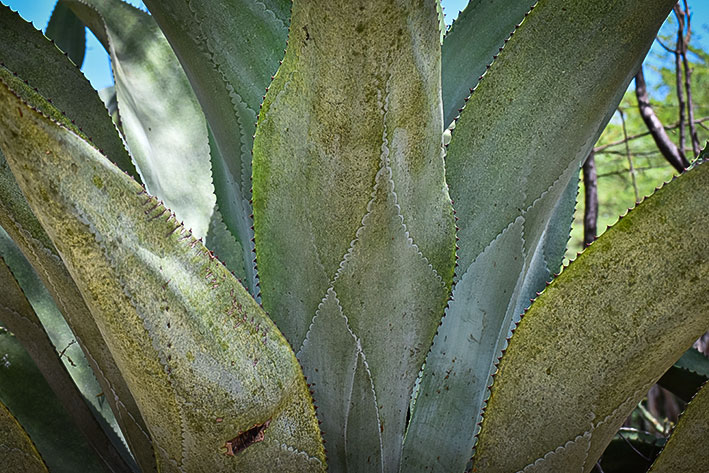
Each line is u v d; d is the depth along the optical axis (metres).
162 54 1.75
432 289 1.10
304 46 0.94
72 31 2.02
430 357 1.25
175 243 0.93
